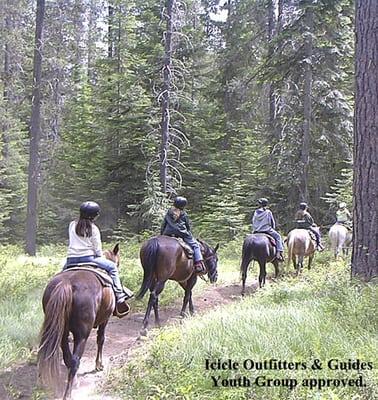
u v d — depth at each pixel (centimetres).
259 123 2952
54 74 3070
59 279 653
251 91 2842
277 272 1530
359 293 891
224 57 3002
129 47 2952
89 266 715
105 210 2852
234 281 1561
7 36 2875
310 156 2347
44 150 3231
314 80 2309
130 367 678
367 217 1062
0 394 661
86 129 3072
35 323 928
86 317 641
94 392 678
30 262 1792
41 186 3219
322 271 1459
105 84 2873
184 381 602
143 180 2741
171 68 2439
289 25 2333
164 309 1217
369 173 1062
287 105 2428
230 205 2553
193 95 3003
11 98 3266
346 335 707
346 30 2242
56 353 596
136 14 3027
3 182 3278
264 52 3009
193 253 1074
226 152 2894
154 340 800
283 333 715
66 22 3059
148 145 2706
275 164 2436
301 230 1642
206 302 1298
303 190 2316
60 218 3153
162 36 2767
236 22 3072
